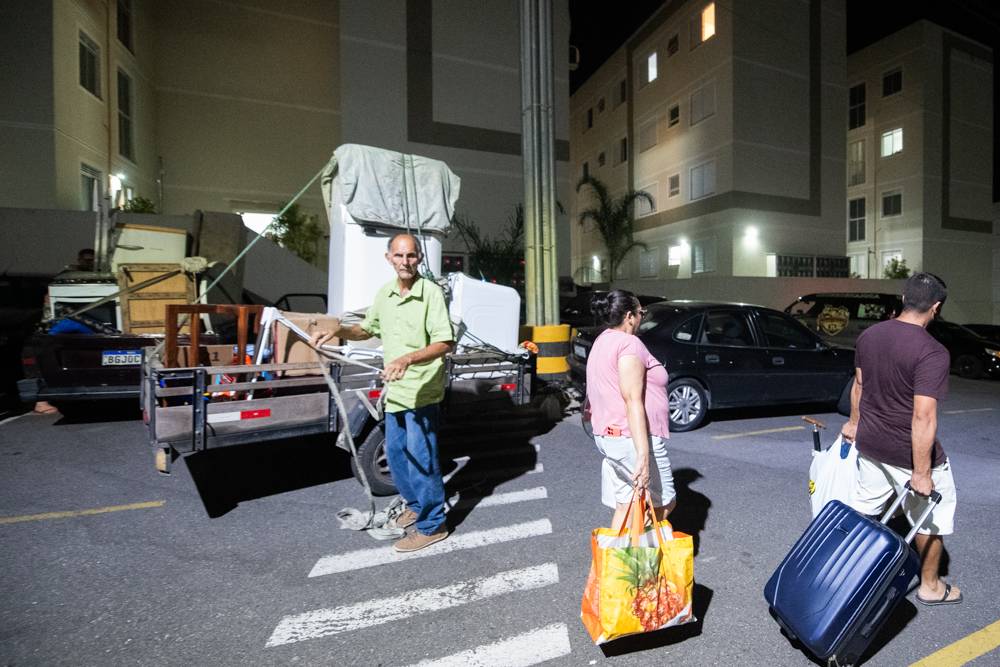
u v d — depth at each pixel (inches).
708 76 864.9
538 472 188.4
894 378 97.0
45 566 121.2
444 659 92.4
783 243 865.5
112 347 216.8
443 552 130.1
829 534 91.0
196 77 649.0
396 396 125.3
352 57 653.3
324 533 139.3
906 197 972.6
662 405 104.0
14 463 189.5
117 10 542.9
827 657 84.6
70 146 462.0
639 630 83.6
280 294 459.2
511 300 209.2
